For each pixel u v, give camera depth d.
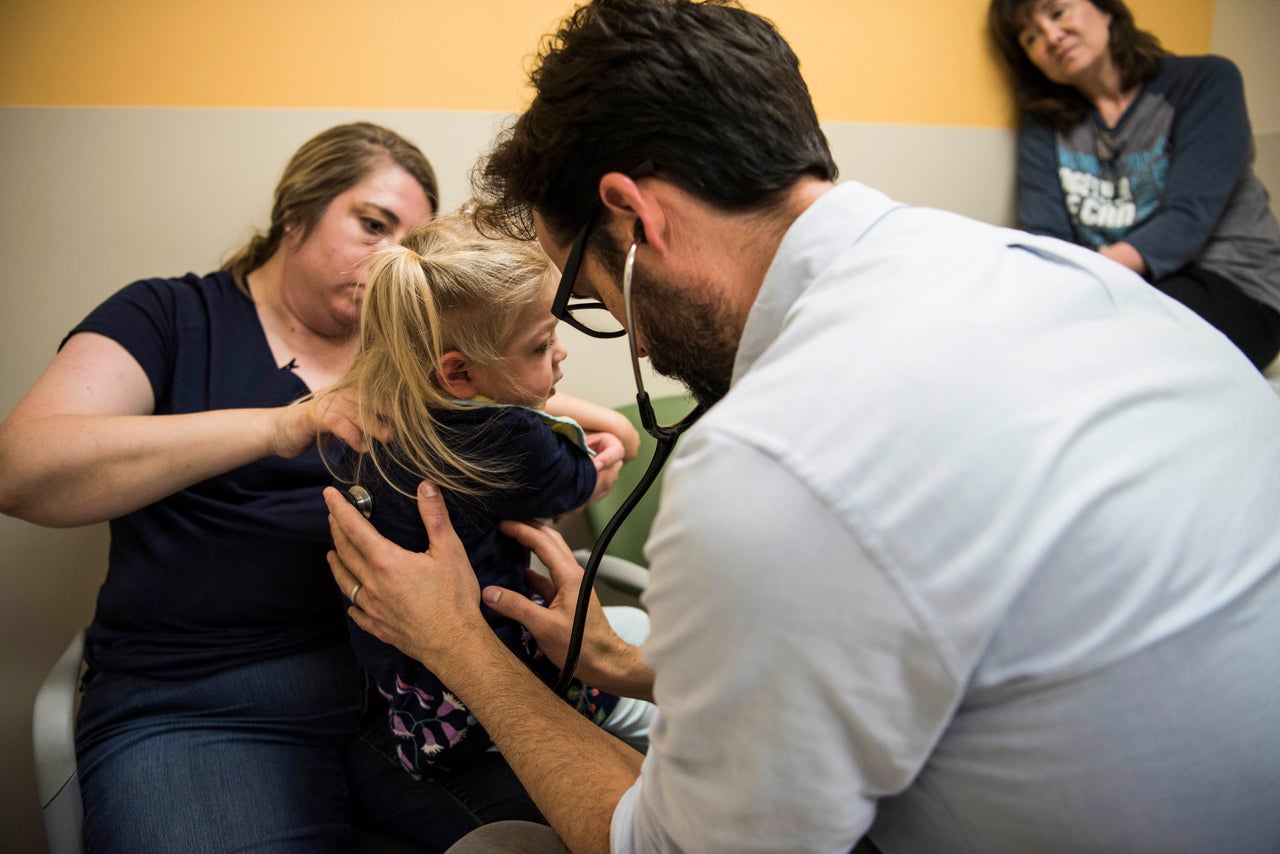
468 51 1.43
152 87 1.29
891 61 1.78
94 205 1.30
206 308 1.14
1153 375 0.53
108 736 1.00
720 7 0.65
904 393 0.48
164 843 0.89
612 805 0.68
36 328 1.30
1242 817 0.49
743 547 0.47
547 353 0.94
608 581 1.34
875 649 0.47
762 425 0.50
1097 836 0.50
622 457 1.20
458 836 1.04
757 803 0.51
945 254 0.58
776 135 0.61
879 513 0.46
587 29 0.64
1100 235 1.92
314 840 0.95
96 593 1.36
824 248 0.61
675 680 0.53
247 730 1.02
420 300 0.86
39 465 0.90
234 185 1.35
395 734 0.93
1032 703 0.48
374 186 1.16
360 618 0.88
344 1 1.35
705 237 0.64
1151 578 0.47
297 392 1.12
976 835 0.54
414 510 0.88
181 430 0.93
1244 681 0.48
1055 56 1.82
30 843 1.37
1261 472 0.53
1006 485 0.46
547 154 0.66
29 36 1.23
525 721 0.75
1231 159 1.81
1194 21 2.11
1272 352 1.87
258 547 1.04
